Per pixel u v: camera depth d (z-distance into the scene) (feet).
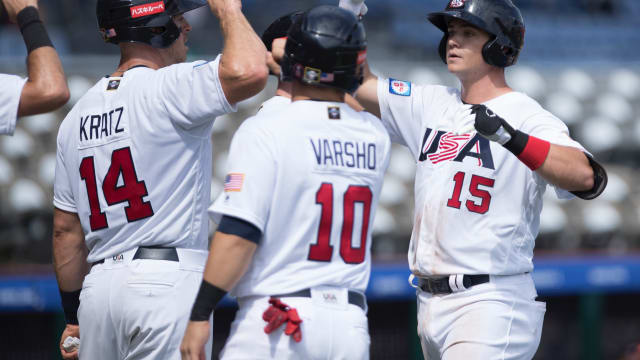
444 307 42.57
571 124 140.26
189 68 37.70
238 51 36.42
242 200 33.17
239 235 33.06
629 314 114.21
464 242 41.88
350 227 34.86
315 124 34.55
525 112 42.68
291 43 34.65
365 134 35.68
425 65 144.56
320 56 33.96
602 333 113.29
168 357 38.32
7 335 98.43
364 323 35.22
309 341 33.30
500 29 42.34
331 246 34.45
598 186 39.34
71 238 43.14
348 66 34.40
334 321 33.88
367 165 35.42
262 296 34.14
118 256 39.17
